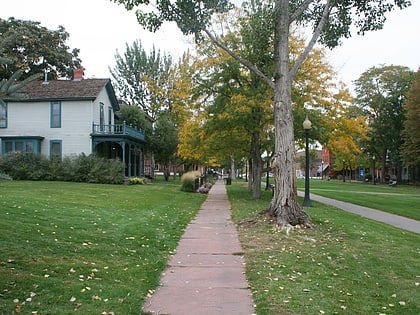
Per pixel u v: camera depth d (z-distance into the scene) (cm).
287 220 1136
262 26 1178
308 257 798
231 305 524
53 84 3309
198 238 996
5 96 407
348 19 1327
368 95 6119
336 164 6912
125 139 3166
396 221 1486
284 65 1186
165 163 4459
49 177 2842
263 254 821
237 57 1198
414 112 4541
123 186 2739
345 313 499
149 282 612
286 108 1180
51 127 3127
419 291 602
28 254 699
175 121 4331
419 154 4694
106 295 535
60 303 500
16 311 464
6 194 1652
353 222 1335
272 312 498
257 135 2136
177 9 1110
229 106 1923
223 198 2306
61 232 902
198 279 644
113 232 977
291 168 1170
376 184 5994
